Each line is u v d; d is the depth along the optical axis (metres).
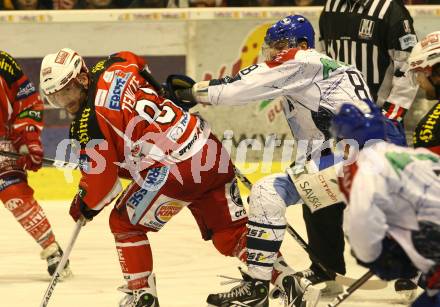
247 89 11.20
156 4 20.66
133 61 11.68
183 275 14.23
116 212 11.39
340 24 14.12
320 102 11.28
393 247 8.79
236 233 11.69
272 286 13.27
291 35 11.90
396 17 13.67
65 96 11.41
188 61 19.97
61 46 19.81
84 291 13.45
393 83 13.82
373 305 12.69
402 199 8.42
